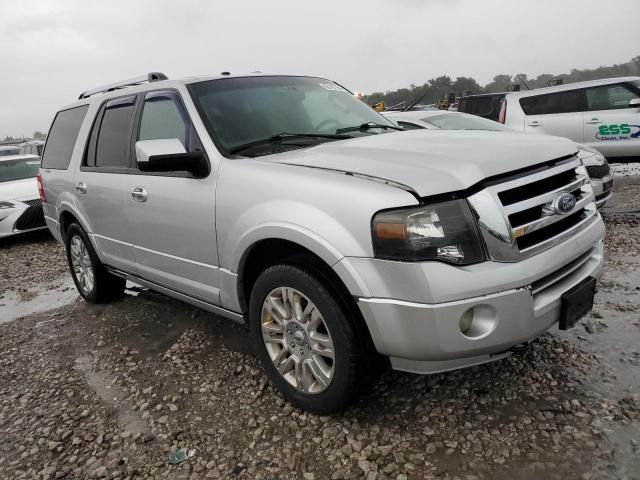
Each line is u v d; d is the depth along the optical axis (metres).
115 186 3.80
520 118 9.20
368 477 2.28
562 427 2.46
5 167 9.47
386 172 2.35
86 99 4.69
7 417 3.06
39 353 3.96
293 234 2.47
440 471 2.27
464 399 2.77
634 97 8.36
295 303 2.65
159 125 3.50
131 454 2.60
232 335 3.87
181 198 3.16
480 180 2.29
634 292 3.95
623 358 3.01
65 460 2.61
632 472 2.14
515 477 2.19
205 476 2.39
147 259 3.67
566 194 2.55
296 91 3.70
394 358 2.38
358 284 2.28
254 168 2.78
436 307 2.15
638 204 6.92
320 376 2.62
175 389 3.18
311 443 2.54
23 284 6.07
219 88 3.41
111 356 3.75
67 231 4.88
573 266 2.58
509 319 2.24
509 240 2.25
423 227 2.18
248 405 2.91
